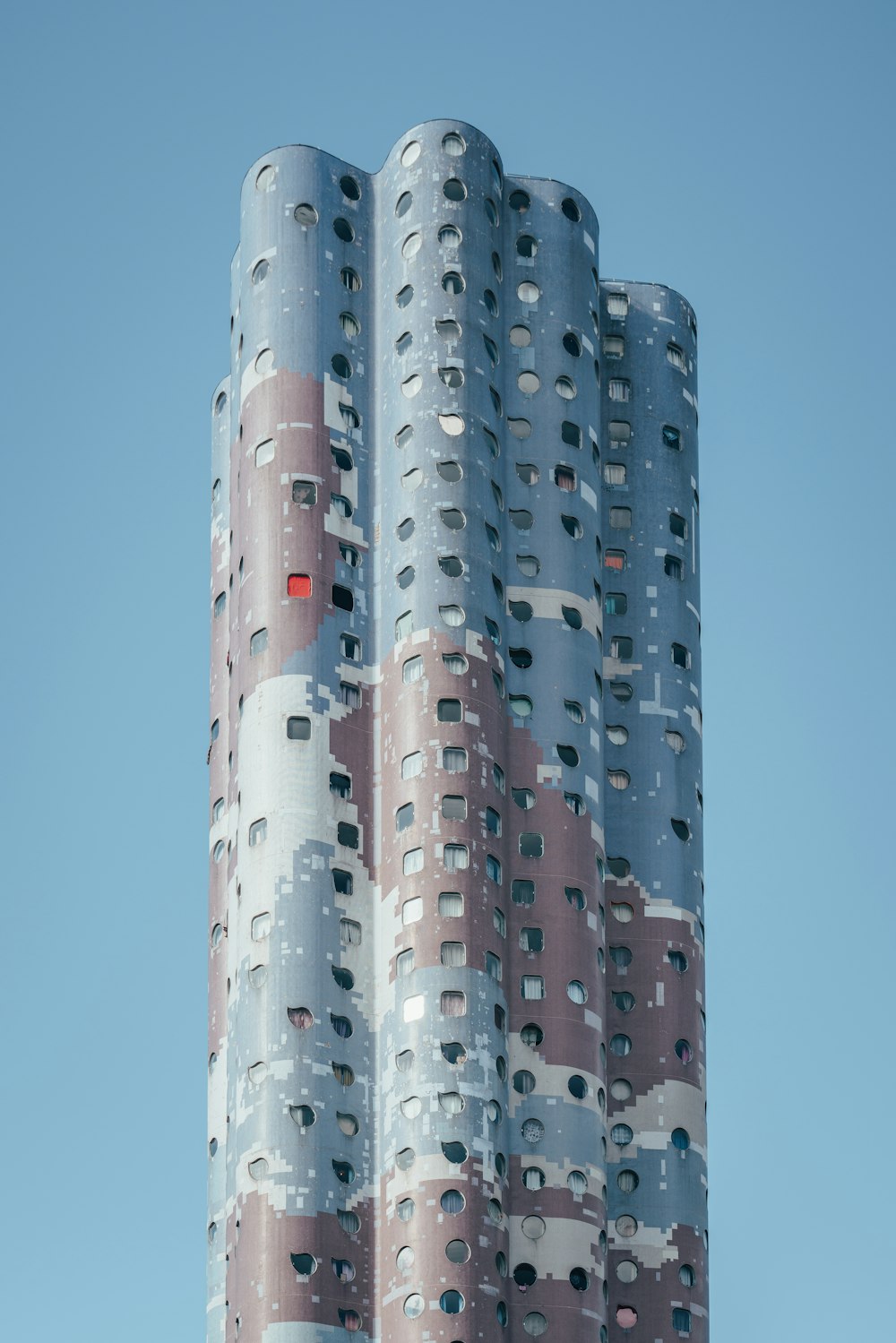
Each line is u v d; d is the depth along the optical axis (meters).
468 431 114.94
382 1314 105.12
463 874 109.00
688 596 122.19
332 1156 106.75
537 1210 107.69
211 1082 115.94
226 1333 106.94
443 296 116.56
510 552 116.44
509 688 114.50
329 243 118.56
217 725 121.62
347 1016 108.88
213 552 125.25
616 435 123.38
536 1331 106.25
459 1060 106.50
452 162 118.56
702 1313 111.75
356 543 115.19
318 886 110.00
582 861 113.19
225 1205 110.94
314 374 116.50
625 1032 114.75
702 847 119.50
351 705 112.94
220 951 117.31
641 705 119.38
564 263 121.06
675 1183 112.69
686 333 126.44
